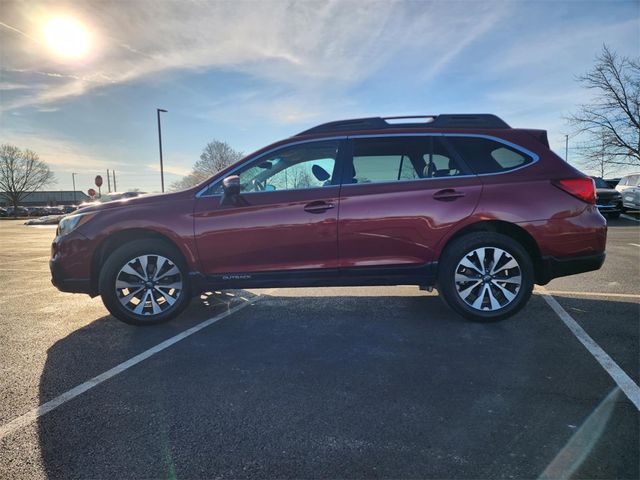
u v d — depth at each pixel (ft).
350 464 6.79
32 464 6.95
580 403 8.45
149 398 9.07
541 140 13.58
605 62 75.36
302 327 13.44
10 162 208.74
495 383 9.37
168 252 13.48
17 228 82.43
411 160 13.50
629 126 77.00
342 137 13.74
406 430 7.68
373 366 10.41
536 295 16.49
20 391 9.50
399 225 13.05
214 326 13.74
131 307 13.65
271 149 13.83
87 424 8.11
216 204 13.43
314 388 9.36
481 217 12.91
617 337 11.91
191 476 6.60
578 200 13.00
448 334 12.46
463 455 6.93
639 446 7.04
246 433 7.71
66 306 17.04
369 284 13.57
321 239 13.16
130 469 6.79
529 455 6.89
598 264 13.14
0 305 17.28
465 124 13.71
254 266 13.43
